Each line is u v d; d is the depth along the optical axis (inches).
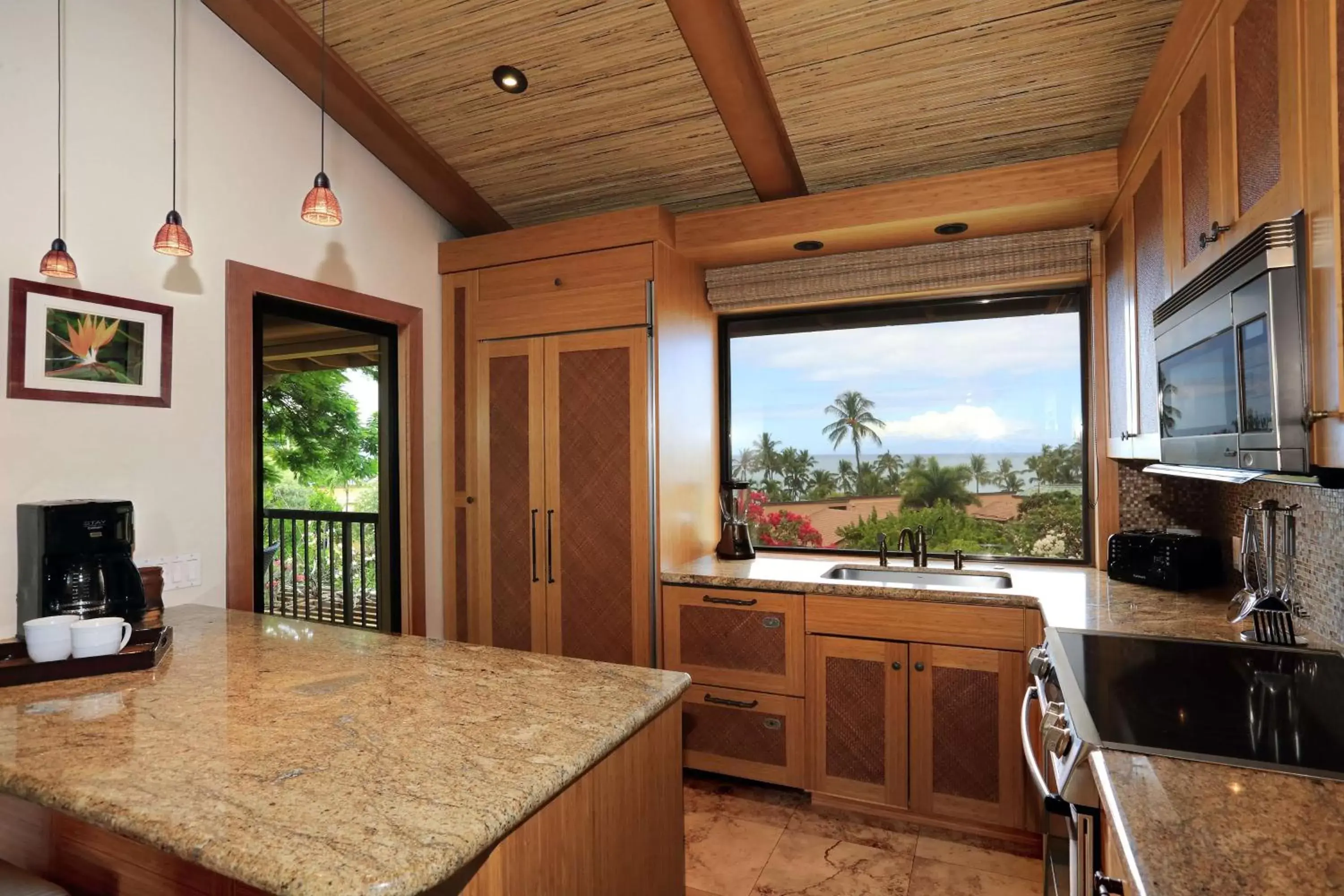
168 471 90.4
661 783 58.6
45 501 78.9
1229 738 45.8
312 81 107.3
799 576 111.0
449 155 122.5
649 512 115.7
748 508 140.0
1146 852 32.1
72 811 38.9
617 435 117.9
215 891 44.1
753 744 108.7
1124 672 58.8
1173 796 37.6
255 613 85.6
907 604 99.0
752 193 124.4
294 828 35.5
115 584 78.8
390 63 105.7
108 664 61.0
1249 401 47.6
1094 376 109.8
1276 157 47.0
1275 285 43.6
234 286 98.0
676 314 122.6
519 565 125.7
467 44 101.0
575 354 121.0
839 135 105.8
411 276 128.0
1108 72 89.4
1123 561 100.3
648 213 116.2
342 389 125.5
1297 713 49.7
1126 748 44.1
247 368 99.5
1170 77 70.1
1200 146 62.8
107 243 84.7
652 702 54.1
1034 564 119.8
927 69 92.5
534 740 46.8
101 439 83.9
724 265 130.3
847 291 122.0
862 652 101.7
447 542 132.7
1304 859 31.3
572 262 121.7
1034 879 86.9
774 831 98.9
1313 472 42.4
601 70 102.2
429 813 37.1
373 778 41.2
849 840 96.4
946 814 96.8
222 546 96.1
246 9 96.7
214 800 38.5
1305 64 42.5
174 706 53.1
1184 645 65.4
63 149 80.9
